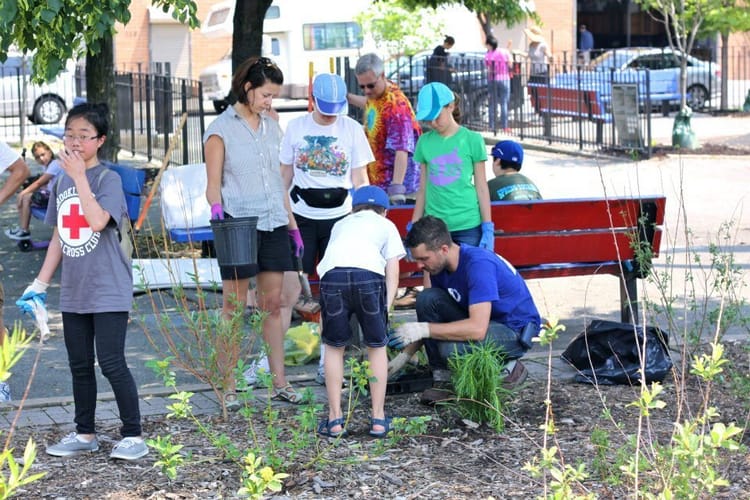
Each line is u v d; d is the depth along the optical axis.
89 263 6.09
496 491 5.71
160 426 6.86
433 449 6.37
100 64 15.30
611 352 7.77
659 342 7.78
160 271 10.81
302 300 8.79
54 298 10.92
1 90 28.44
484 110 26.27
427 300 7.17
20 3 7.99
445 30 31.38
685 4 23.92
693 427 4.66
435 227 6.93
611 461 6.05
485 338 7.05
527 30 33.66
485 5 19.91
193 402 7.40
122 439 6.39
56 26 8.31
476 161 8.08
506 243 8.88
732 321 8.20
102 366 6.17
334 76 8.10
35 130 26.83
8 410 7.24
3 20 7.74
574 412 7.04
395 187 9.17
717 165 20.41
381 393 6.57
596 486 5.71
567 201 8.84
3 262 12.67
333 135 8.18
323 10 33.03
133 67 40.12
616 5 47.69
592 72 25.39
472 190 8.12
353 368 6.24
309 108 11.20
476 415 6.72
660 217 9.08
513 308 7.20
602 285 11.42
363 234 6.64
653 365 7.62
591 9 47.69
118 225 6.10
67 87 29.38
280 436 6.61
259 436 6.61
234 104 7.46
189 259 11.31
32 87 28.91
